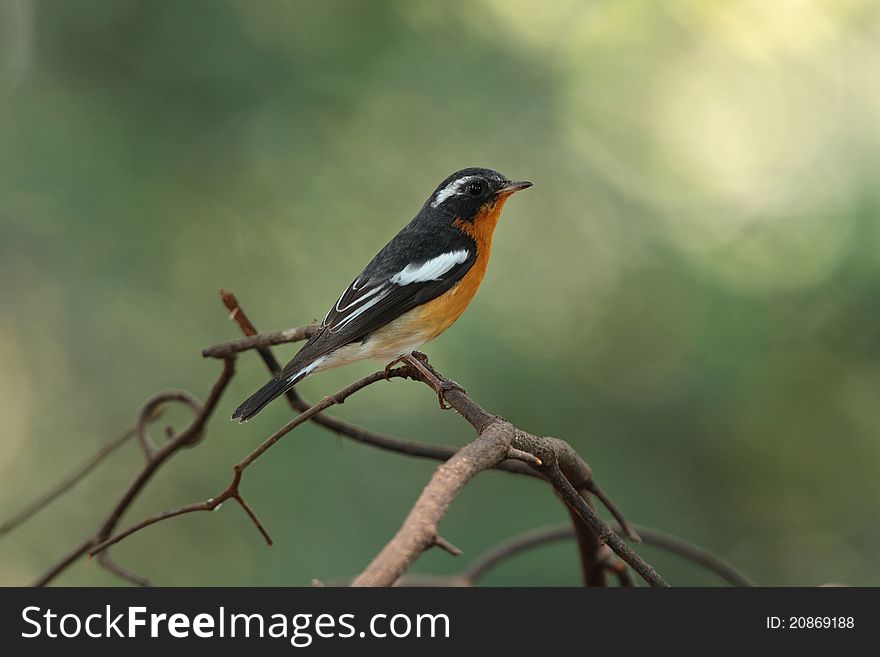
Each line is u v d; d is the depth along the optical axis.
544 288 13.22
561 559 11.21
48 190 12.73
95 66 13.41
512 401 12.03
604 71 14.12
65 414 13.48
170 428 6.27
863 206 12.09
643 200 13.55
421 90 13.59
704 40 14.20
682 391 12.02
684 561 11.84
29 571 13.09
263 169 13.42
